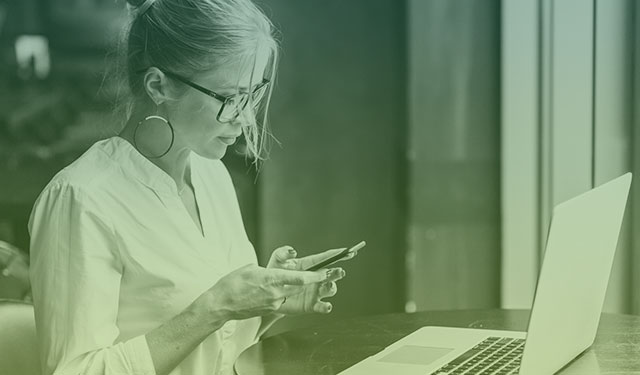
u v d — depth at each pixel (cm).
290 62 324
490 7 303
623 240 264
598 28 271
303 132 328
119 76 152
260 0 320
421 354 139
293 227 330
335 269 148
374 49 325
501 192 306
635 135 270
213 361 150
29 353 143
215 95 143
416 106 312
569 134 287
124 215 142
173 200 149
